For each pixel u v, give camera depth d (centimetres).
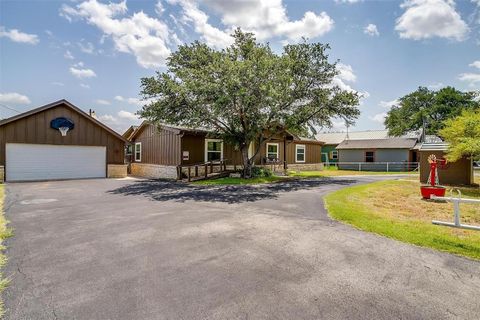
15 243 473
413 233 513
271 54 1471
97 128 1806
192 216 676
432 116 4053
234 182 1464
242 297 293
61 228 570
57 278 339
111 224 603
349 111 1584
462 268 366
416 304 280
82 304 279
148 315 260
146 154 2123
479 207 801
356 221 605
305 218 650
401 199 941
